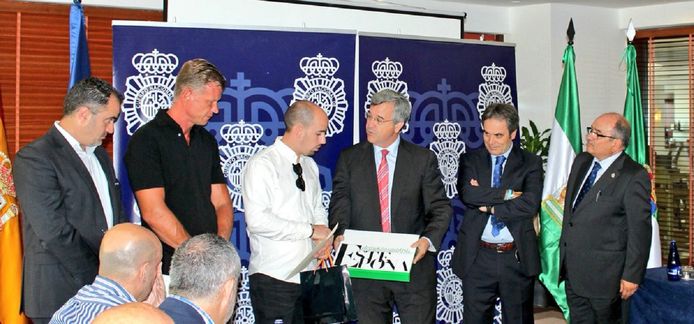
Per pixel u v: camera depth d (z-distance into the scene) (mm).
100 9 4617
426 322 3674
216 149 3412
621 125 3762
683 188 6113
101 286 2193
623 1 5863
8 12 4398
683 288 3844
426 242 3590
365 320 3662
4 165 3727
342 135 4121
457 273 4039
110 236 2232
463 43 4523
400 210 3678
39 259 2900
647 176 3730
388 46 4258
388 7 4758
